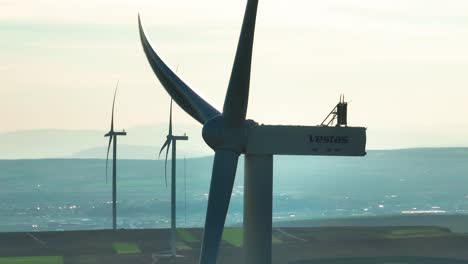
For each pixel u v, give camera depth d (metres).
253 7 81.56
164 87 93.44
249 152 86.00
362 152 87.88
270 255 87.19
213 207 85.12
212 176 85.31
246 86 83.69
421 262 180.38
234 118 84.88
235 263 178.88
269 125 86.38
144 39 95.31
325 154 87.56
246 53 82.75
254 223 86.75
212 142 85.25
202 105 88.75
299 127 86.81
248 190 86.69
